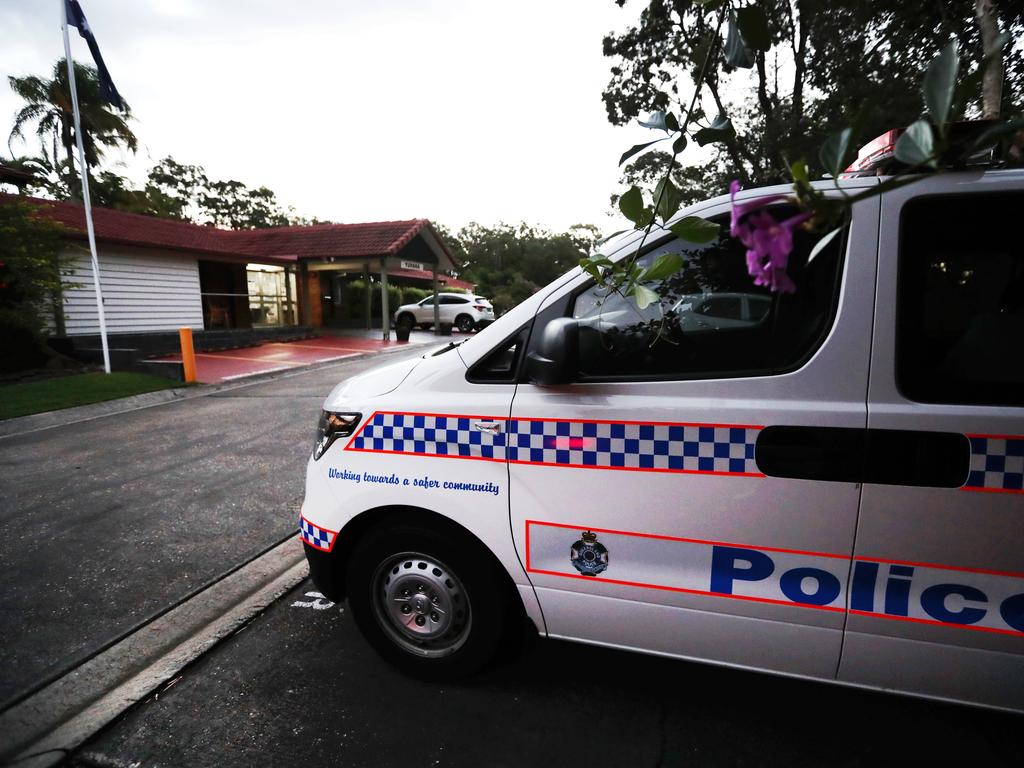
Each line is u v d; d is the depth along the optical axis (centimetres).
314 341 1786
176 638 272
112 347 1329
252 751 203
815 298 173
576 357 180
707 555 183
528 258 5753
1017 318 159
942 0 719
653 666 242
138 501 451
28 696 234
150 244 1387
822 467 167
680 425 179
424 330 2212
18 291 1108
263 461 553
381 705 224
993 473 155
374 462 224
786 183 184
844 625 172
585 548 196
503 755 198
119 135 2020
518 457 200
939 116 78
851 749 198
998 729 204
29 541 380
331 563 242
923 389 161
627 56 1741
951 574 161
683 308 188
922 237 165
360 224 2019
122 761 201
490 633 220
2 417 748
